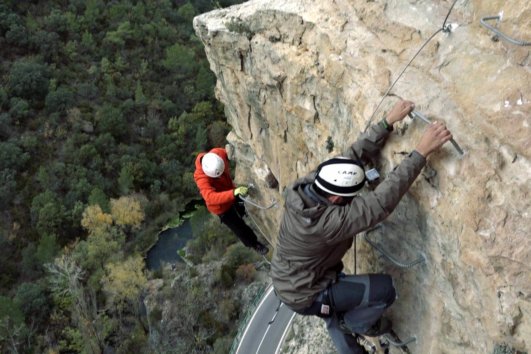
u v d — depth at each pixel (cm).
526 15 452
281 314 2144
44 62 5066
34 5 5438
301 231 468
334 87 698
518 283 417
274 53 870
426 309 564
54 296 3444
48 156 4509
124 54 5491
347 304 539
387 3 628
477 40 504
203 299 3319
